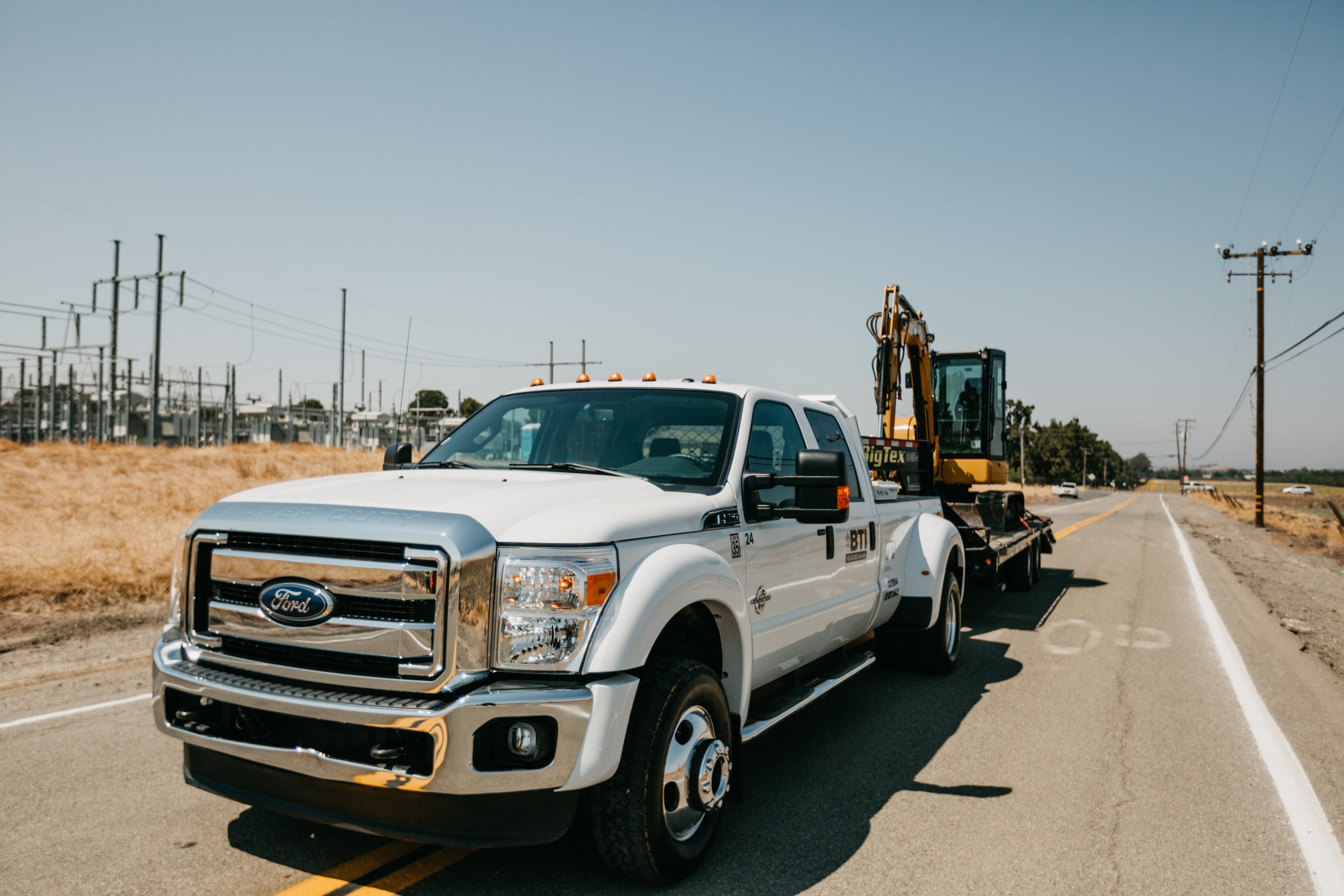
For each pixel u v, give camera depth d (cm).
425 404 8919
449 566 286
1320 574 1644
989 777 471
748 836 388
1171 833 400
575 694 289
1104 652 817
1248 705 630
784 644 437
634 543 322
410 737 287
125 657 677
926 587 640
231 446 3753
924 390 1161
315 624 300
